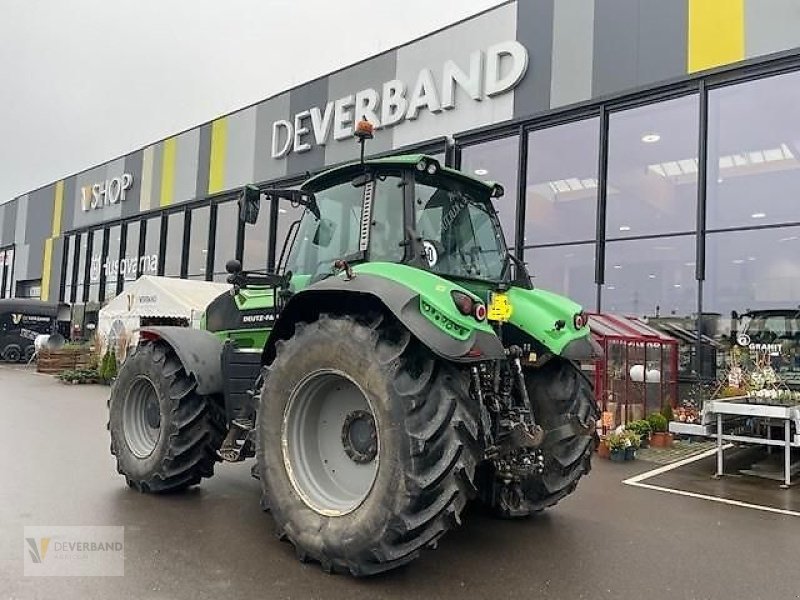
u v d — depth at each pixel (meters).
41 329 22.55
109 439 6.85
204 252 17.70
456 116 11.84
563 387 4.27
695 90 9.25
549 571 3.36
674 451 7.34
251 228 16.20
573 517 4.46
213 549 3.50
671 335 9.29
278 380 3.62
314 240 4.16
